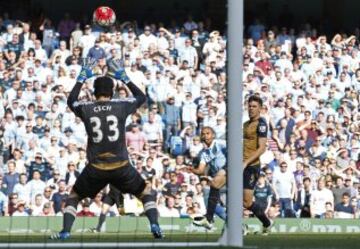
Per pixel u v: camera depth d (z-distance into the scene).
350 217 32.94
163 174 32.28
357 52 41.75
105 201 26.61
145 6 44.50
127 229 28.11
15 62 37.19
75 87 17.41
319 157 36.16
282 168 33.34
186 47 39.31
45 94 35.69
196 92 37.47
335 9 46.22
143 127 35.09
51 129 34.28
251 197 22.30
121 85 33.94
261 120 21.81
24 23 38.41
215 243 16.00
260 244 17.38
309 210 33.03
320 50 41.41
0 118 34.34
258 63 39.75
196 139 35.22
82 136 34.25
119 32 39.03
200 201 31.34
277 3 45.25
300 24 45.41
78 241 17.97
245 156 21.95
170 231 27.02
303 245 17.20
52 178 32.06
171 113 36.50
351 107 39.66
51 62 37.38
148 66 37.94
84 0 43.66
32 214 30.88
